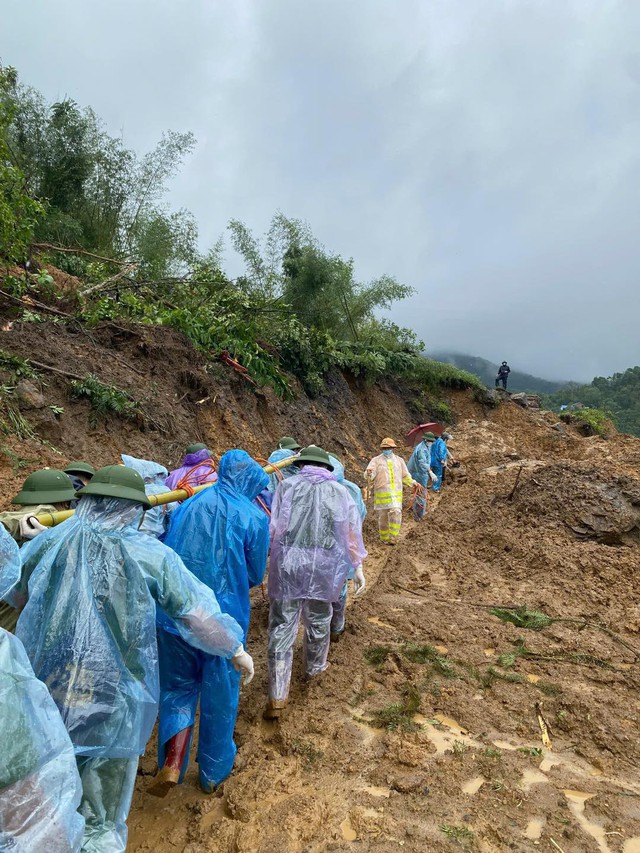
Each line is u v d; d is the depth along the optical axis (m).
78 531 2.39
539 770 3.35
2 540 2.07
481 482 12.01
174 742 2.93
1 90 9.05
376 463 8.91
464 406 25.12
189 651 3.10
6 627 2.54
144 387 8.48
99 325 9.14
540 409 26.88
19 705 1.68
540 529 7.66
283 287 20.64
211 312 11.85
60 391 7.25
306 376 15.55
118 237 15.86
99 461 6.92
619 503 7.64
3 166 8.02
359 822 2.89
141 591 2.37
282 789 3.19
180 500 3.92
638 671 4.54
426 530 8.96
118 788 2.26
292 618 4.05
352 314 22.95
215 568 3.26
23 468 6.02
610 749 3.56
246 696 4.18
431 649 4.81
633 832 2.85
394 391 22.88
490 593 6.31
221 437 9.34
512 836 2.80
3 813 1.62
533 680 4.41
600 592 6.12
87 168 14.69
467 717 3.89
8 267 8.49
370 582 7.09
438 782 3.22
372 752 3.52
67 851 1.71
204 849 2.77
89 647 2.21
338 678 4.39
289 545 4.10
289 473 5.72
